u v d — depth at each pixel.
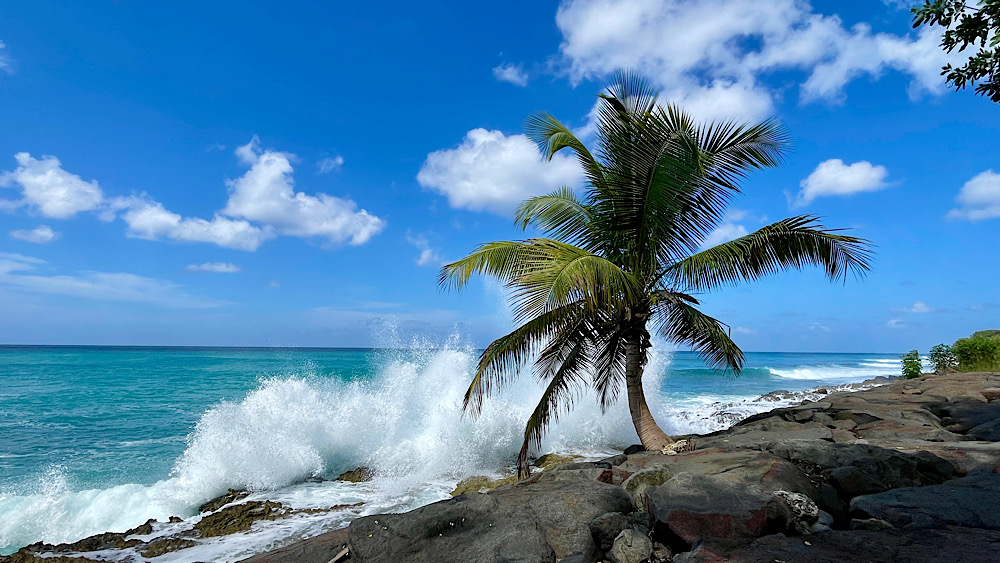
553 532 4.07
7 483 8.71
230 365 38.19
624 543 3.84
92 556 5.68
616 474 5.79
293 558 4.01
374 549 3.73
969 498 4.11
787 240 7.37
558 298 5.92
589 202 8.53
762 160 7.81
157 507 7.60
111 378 26.41
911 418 9.56
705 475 4.99
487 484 8.32
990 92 4.16
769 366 57.91
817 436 7.89
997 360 18.39
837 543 3.44
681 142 6.66
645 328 8.30
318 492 8.26
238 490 8.27
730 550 3.39
